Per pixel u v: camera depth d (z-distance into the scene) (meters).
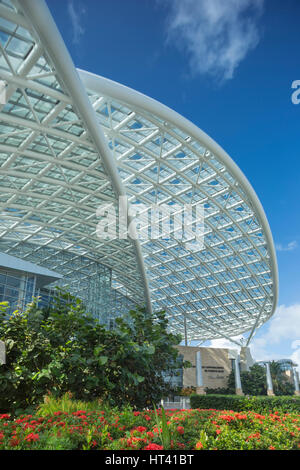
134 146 25.98
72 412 7.65
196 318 62.81
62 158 23.66
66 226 36.31
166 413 9.26
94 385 9.01
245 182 29.14
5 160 23.52
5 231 34.84
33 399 9.46
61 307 10.80
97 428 6.37
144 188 32.19
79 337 9.78
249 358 51.16
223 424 7.54
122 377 9.38
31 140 21.25
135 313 11.63
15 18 13.36
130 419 7.10
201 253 44.16
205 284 50.81
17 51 15.51
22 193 27.52
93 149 22.03
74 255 44.56
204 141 24.12
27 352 9.77
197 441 6.13
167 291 55.16
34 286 29.53
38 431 6.21
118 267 48.78
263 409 12.22
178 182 31.48
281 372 61.88
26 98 17.42
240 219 36.59
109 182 26.55
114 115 23.28
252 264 45.03
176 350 11.58
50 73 15.67
